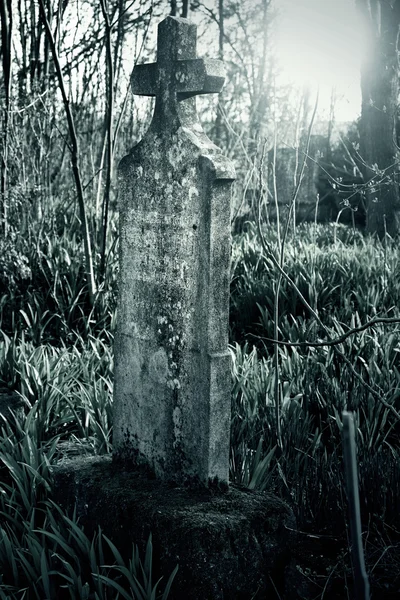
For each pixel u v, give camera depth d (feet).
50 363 15.02
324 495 10.73
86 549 8.86
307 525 10.63
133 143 27.20
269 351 18.88
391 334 16.55
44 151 24.22
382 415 13.87
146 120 26.84
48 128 24.84
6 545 9.15
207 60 9.13
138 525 8.77
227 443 9.34
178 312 9.43
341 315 19.42
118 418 10.44
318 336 18.08
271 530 8.82
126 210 10.16
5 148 20.25
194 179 9.13
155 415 9.81
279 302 20.16
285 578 9.12
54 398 13.61
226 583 8.34
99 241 22.21
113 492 9.34
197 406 9.25
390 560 9.80
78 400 13.64
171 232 9.48
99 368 15.34
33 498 10.39
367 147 30.17
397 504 10.66
